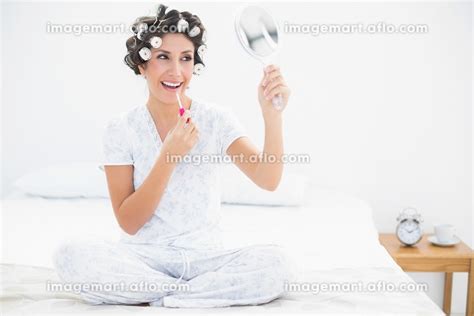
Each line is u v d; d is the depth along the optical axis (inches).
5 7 120.9
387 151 119.3
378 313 56.9
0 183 123.8
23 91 122.6
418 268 102.8
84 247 59.1
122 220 63.4
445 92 117.6
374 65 118.0
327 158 120.0
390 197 120.0
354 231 87.7
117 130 67.0
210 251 63.6
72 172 111.1
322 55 118.2
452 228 107.9
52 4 121.0
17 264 70.4
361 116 118.9
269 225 90.5
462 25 116.1
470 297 103.0
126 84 122.3
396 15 117.0
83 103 122.7
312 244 80.8
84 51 121.6
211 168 67.4
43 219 94.1
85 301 59.9
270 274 59.3
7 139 123.6
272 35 62.7
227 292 59.2
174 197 65.5
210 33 119.1
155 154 66.7
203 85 120.3
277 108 62.6
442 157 118.9
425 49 117.0
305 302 59.9
